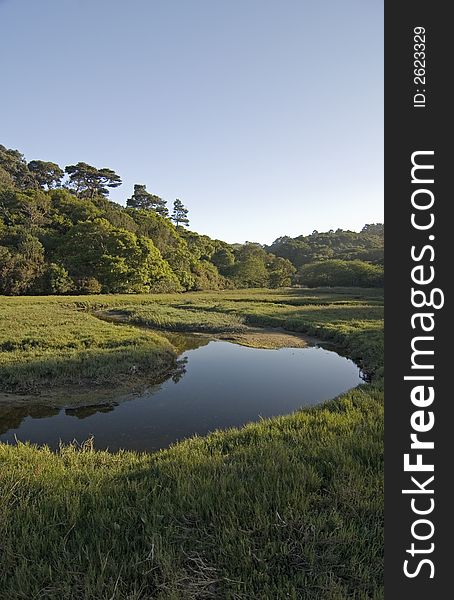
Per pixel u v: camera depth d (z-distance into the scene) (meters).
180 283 66.25
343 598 2.92
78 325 20.16
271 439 6.23
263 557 3.40
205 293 59.41
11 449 6.38
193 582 3.16
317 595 3.01
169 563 3.25
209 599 3.06
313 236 161.62
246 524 3.79
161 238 74.06
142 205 107.06
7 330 17.48
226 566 3.33
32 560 3.36
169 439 8.02
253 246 108.00
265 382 12.66
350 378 13.22
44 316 23.62
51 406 9.84
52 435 8.17
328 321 24.11
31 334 16.62
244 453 5.55
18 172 92.88
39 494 4.40
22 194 64.25
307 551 3.41
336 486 4.37
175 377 13.22
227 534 3.65
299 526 3.77
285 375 13.62
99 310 33.97
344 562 3.38
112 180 106.25
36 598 3.00
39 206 65.19
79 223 57.19
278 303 38.62
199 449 6.22
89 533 3.77
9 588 3.07
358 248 119.75
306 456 5.30
